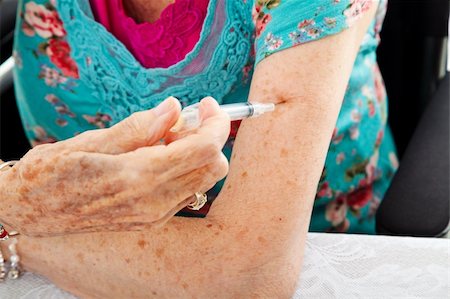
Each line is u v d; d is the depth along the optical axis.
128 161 0.60
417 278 0.75
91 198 0.64
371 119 1.13
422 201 0.92
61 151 0.63
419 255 0.77
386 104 1.19
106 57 0.96
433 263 0.76
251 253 0.75
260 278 0.76
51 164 0.63
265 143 0.75
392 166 1.24
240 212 0.76
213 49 0.87
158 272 0.76
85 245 0.78
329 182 1.11
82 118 1.09
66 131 1.14
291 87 0.75
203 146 0.58
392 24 1.20
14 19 1.27
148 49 0.91
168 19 0.87
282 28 0.75
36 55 1.05
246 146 0.76
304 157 0.74
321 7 0.74
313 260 0.78
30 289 0.80
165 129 0.61
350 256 0.78
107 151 0.62
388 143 1.24
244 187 0.76
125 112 1.00
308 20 0.74
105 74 0.98
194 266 0.76
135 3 0.91
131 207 0.63
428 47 1.21
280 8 0.76
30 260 0.80
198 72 0.90
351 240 0.80
